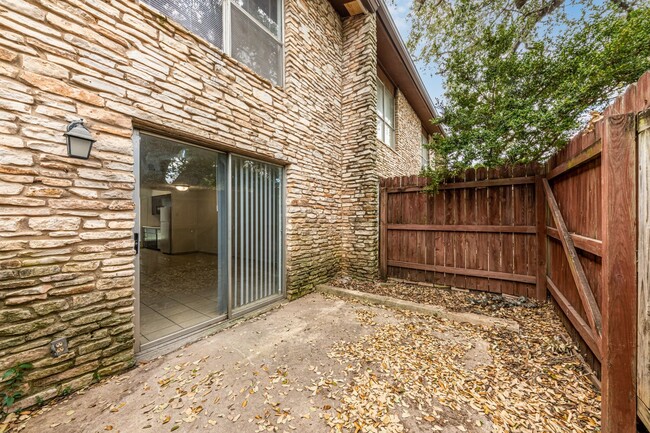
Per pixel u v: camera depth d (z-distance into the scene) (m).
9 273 1.68
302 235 4.23
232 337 2.79
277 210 4.00
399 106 7.36
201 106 2.76
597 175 1.90
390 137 7.16
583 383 1.92
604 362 1.42
